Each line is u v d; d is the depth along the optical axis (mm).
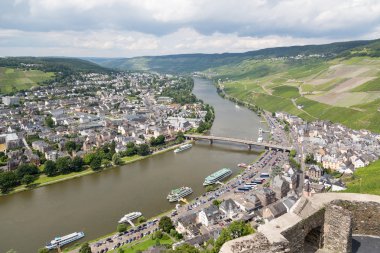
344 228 47594
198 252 136000
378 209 51188
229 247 42844
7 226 193125
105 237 175500
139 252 146625
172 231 171125
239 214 191375
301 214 48969
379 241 50125
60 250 164625
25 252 165875
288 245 43906
